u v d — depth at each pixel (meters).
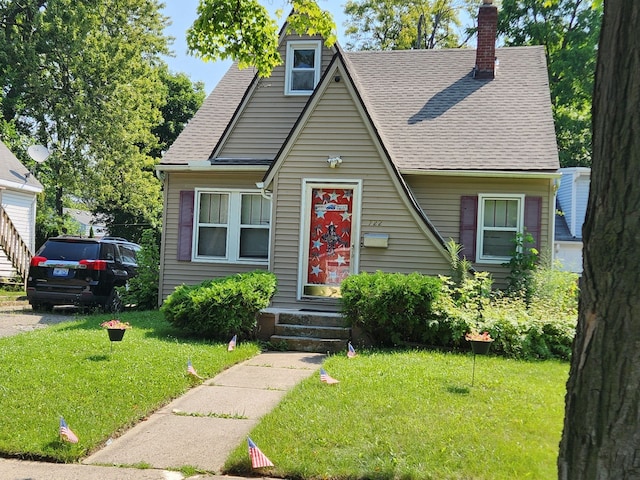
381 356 7.88
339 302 9.86
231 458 4.32
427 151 11.95
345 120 10.62
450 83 13.97
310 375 7.04
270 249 10.82
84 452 4.52
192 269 12.93
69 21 26.86
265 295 9.38
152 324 10.23
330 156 10.63
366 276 9.12
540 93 13.18
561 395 5.91
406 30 32.09
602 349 2.45
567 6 26.19
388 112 13.22
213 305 8.75
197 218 12.92
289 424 4.98
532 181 11.55
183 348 7.96
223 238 12.93
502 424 4.94
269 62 8.88
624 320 2.41
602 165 2.55
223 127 13.92
